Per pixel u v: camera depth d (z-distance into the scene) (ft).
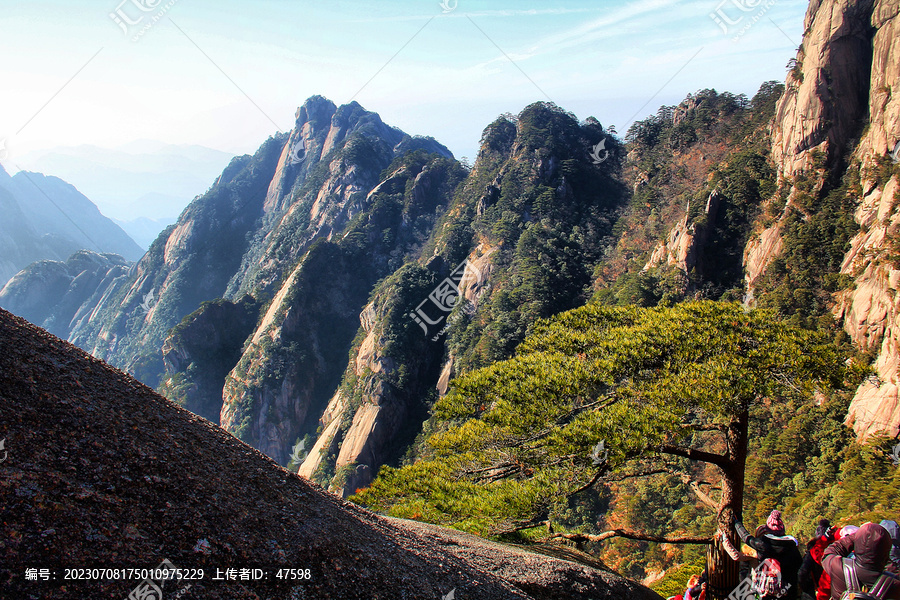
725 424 37.27
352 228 520.42
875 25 227.40
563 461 40.09
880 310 168.76
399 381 344.69
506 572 26.94
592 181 427.74
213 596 13.57
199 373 487.20
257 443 420.36
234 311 524.93
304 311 459.32
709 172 339.57
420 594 18.69
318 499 21.91
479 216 433.89
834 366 34.58
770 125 292.20
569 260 349.20
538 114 470.80
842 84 236.63
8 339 18.30
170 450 17.97
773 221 252.62
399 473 47.93
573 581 28.94
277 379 430.61
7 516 12.62
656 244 312.71
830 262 209.97
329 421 394.73
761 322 38.65
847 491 121.70
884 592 18.44
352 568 17.85
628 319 48.37
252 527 16.83
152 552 13.80
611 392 40.57
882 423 139.03
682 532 146.41
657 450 36.09
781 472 153.69
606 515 178.81
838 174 236.22
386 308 380.37
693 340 38.04
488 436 43.45
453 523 40.96
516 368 43.50
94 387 18.78
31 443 14.85
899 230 178.70
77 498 13.97
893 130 209.77
